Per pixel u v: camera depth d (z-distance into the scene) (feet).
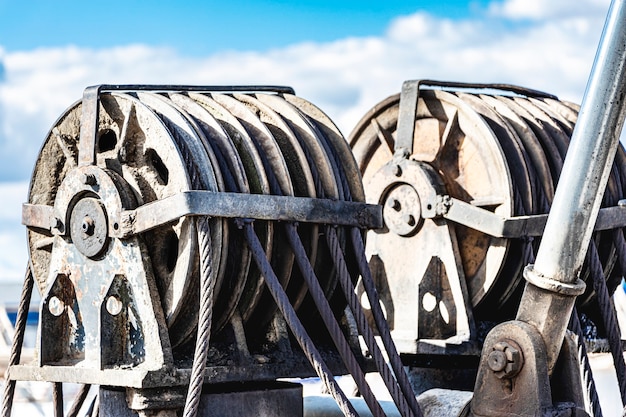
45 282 27.37
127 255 24.53
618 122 23.85
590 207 24.23
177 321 24.89
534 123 33.40
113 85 25.70
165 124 24.68
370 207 27.25
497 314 33.58
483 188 32.48
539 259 24.81
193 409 23.00
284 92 29.71
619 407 38.63
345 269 26.22
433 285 33.17
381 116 35.29
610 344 29.71
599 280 29.99
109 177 24.75
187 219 23.94
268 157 25.99
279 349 26.20
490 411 25.20
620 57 23.67
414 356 33.88
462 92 34.45
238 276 25.07
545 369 24.72
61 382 26.71
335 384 24.34
